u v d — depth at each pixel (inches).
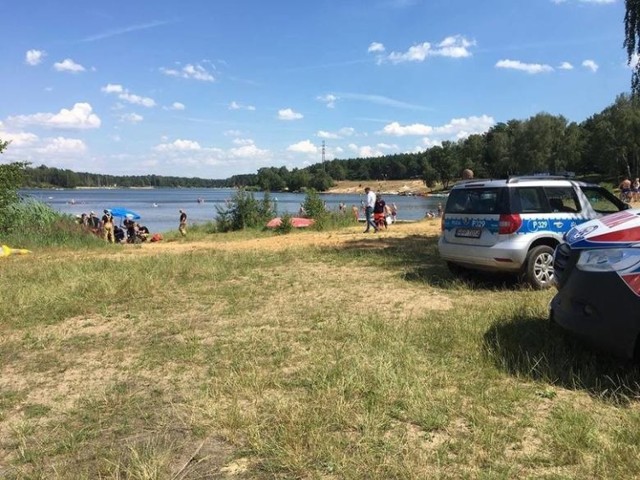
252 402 164.6
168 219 2103.8
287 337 233.6
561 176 350.9
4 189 743.1
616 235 179.6
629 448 131.0
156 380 188.7
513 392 167.9
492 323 239.9
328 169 7322.8
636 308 166.1
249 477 125.0
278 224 941.2
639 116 3095.5
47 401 173.3
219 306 299.7
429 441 138.6
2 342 238.5
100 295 328.5
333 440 137.9
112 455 136.0
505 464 126.9
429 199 4360.2
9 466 133.6
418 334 228.1
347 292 331.3
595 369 184.4
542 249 325.4
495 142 4517.7
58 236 780.6
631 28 716.7
